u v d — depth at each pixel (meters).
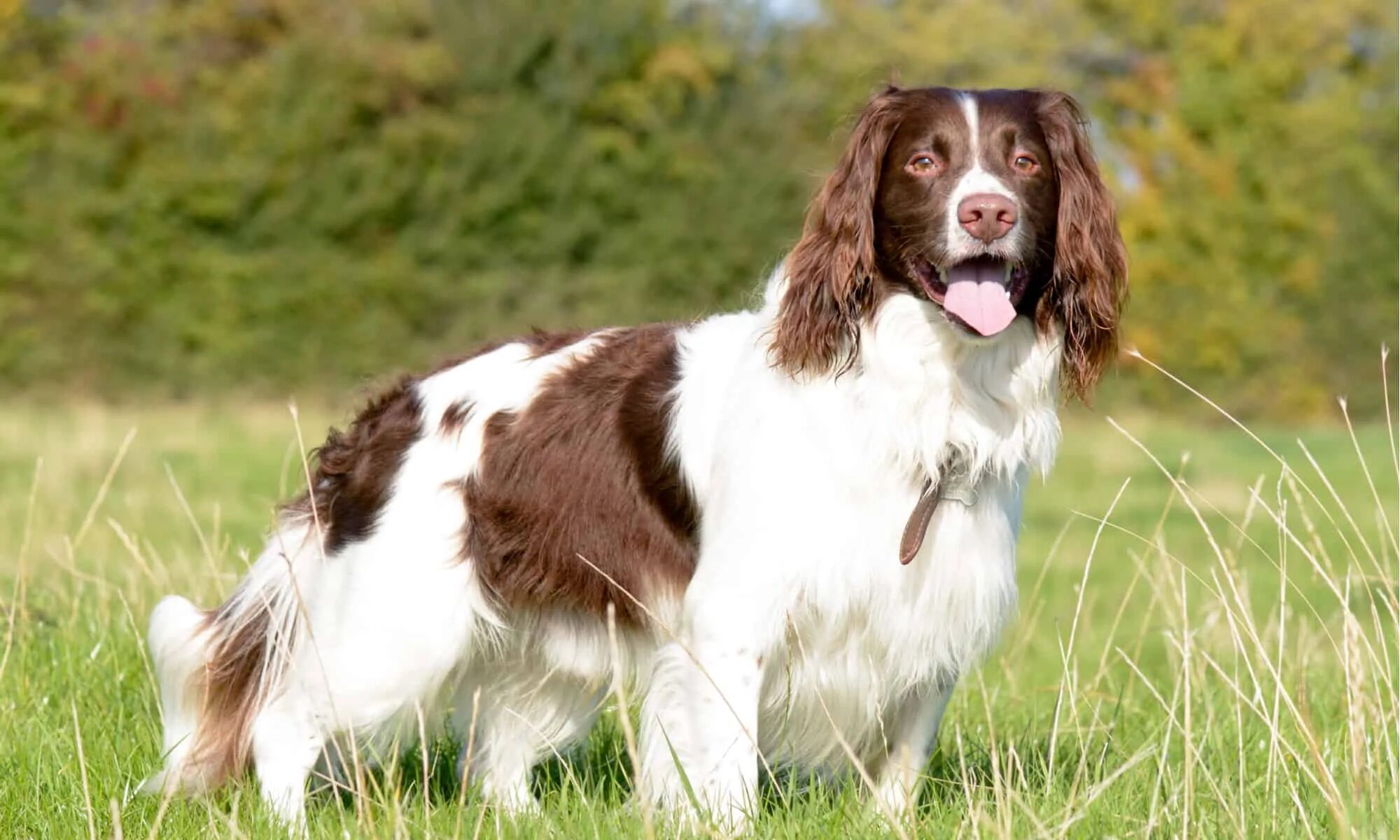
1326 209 32.22
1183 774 4.71
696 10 28.25
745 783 4.64
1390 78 33.88
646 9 27.50
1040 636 9.46
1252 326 31.64
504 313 26.67
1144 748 4.36
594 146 27.22
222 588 6.69
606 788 5.49
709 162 27.81
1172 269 31.78
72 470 15.16
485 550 5.07
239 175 25.45
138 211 25.16
